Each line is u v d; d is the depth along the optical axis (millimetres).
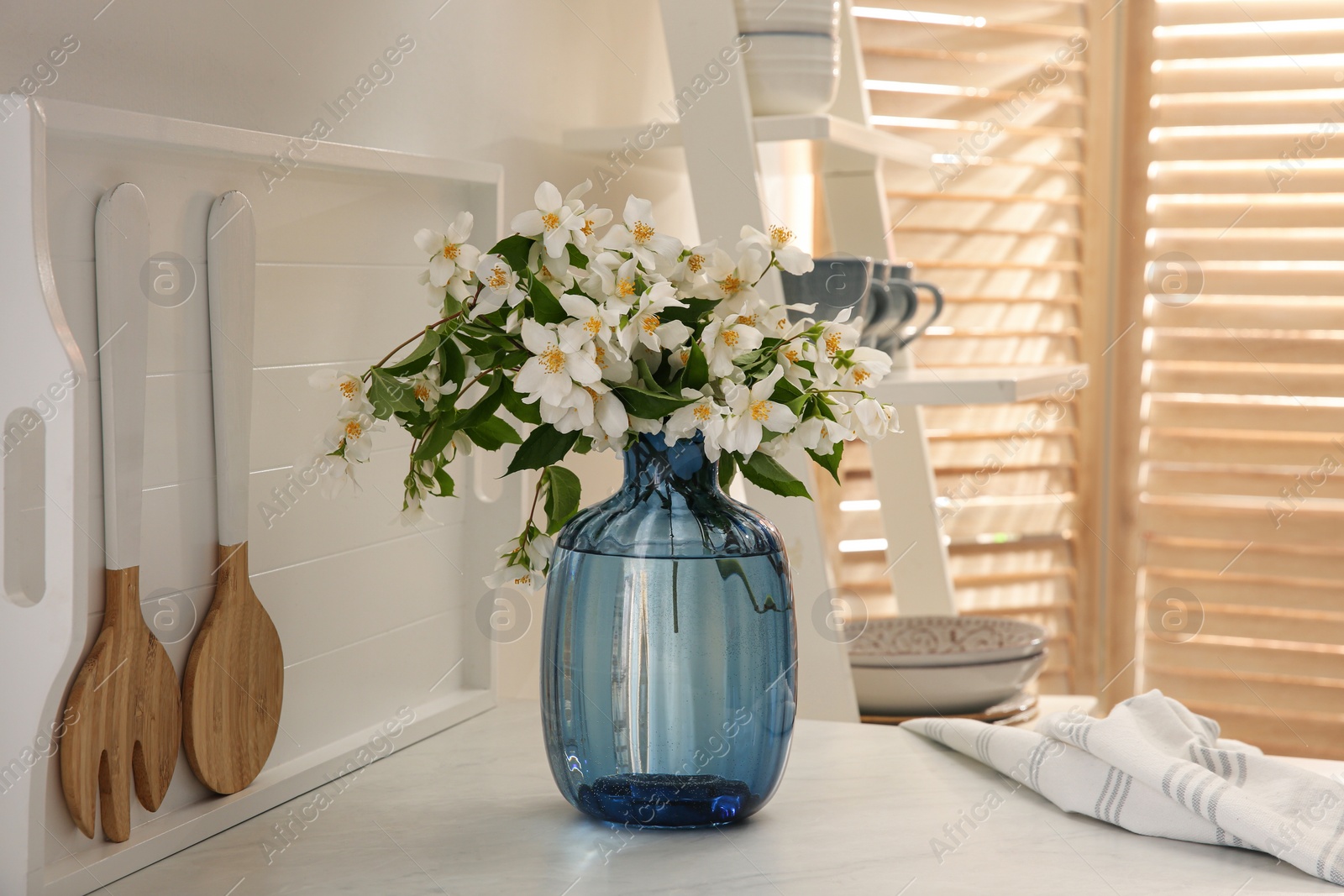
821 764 1045
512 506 1173
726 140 1261
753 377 822
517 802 933
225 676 864
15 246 686
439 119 1157
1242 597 2271
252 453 901
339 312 991
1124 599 2359
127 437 771
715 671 839
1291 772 889
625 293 785
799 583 1265
